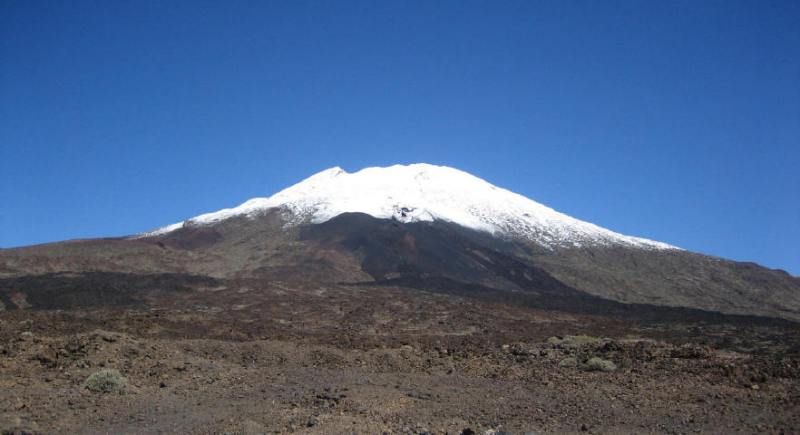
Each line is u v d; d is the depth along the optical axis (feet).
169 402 63.82
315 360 89.30
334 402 63.36
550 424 57.41
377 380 77.82
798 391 69.72
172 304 189.06
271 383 74.54
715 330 169.27
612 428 56.24
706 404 64.75
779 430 55.26
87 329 108.17
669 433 54.70
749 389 71.61
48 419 55.62
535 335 154.20
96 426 55.11
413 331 161.38
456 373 84.38
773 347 127.34
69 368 72.49
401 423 55.93
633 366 87.56
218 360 84.38
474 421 57.93
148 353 81.25
